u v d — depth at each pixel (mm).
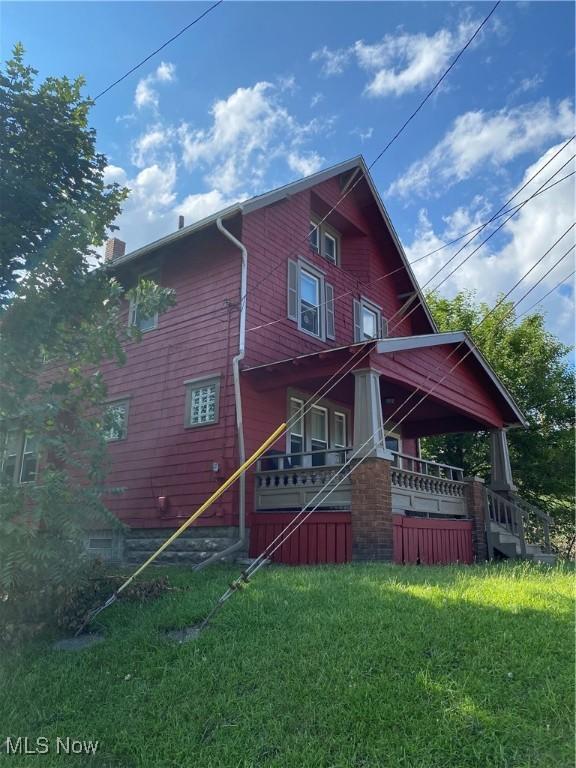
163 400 13375
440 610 5477
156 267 14406
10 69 8242
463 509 13398
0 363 6707
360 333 16297
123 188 8891
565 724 3508
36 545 6133
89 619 6406
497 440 15266
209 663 4949
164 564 11992
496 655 4387
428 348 12375
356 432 10359
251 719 4035
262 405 12461
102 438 7238
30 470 9719
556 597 5941
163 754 3895
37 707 4758
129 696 4699
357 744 3602
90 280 7672
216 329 12781
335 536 10422
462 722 3633
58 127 8367
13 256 7938
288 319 13664
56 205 7594
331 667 4496
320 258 15445
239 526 11359
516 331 23500
